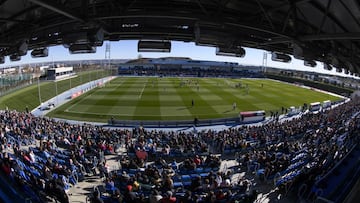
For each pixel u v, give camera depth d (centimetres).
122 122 3438
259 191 1315
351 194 930
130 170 1422
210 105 4816
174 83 7862
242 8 873
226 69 13162
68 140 2039
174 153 1844
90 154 1752
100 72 10350
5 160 1160
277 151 1920
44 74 6850
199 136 2556
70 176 1302
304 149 1953
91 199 1005
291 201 1165
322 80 9731
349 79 10919
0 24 1047
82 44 1035
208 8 863
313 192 1034
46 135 2188
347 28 853
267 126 3075
